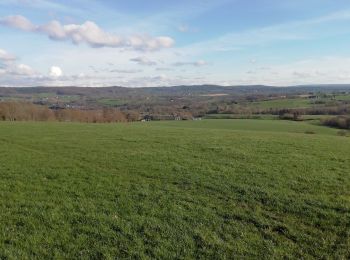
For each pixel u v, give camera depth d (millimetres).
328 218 12977
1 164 21797
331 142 32969
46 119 92500
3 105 89500
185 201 14797
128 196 15445
